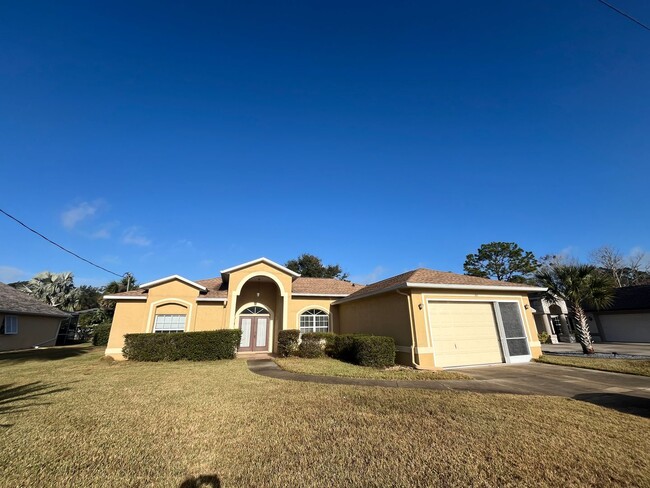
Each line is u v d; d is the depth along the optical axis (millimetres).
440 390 8219
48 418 5887
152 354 14789
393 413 6113
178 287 17859
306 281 23484
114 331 16688
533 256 40250
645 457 4254
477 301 13578
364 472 3854
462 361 12625
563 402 6914
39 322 25359
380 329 14758
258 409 6414
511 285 14250
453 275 15000
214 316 18438
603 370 11133
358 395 7559
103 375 10609
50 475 3799
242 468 3959
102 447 4582
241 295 20031
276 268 18641
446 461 4121
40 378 10070
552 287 16297
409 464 4047
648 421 5633
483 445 4602
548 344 26125
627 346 22031
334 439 4840
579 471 3891
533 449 4473
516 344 13609
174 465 4043
